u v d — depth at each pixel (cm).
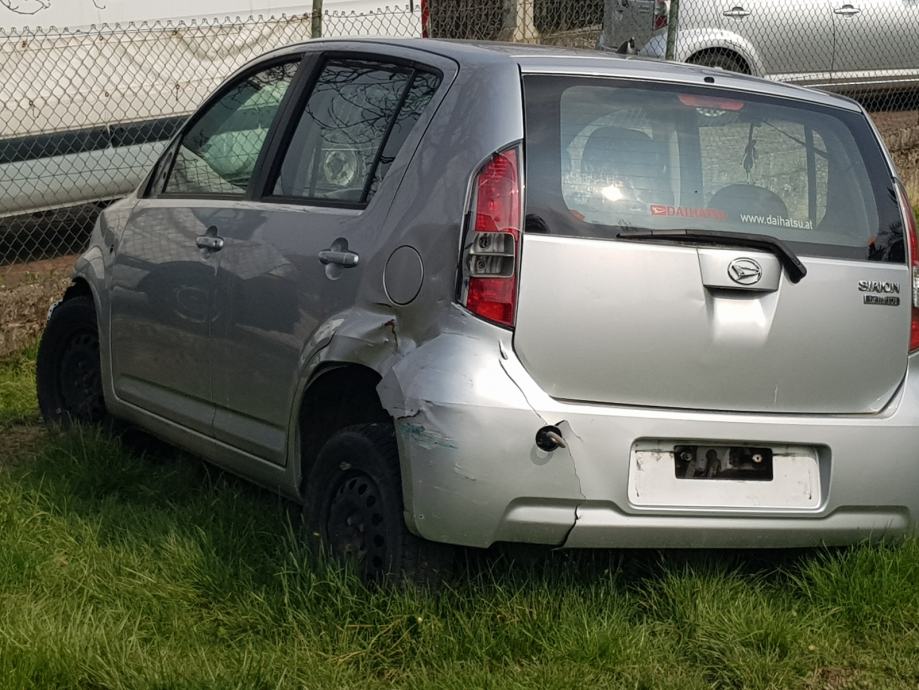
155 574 422
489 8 1149
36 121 890
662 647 389
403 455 374
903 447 412
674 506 386
